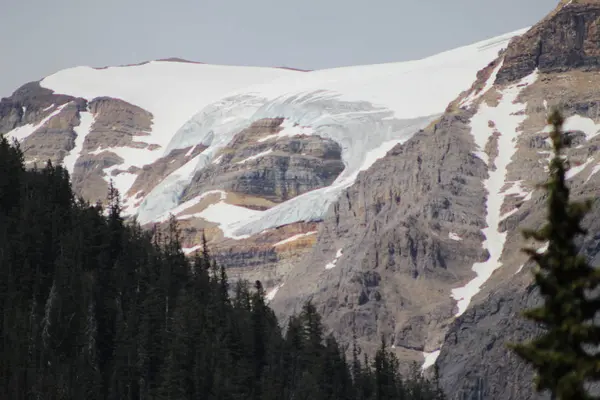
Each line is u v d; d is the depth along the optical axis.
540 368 152.50
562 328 152.12
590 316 152.75
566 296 153.12
